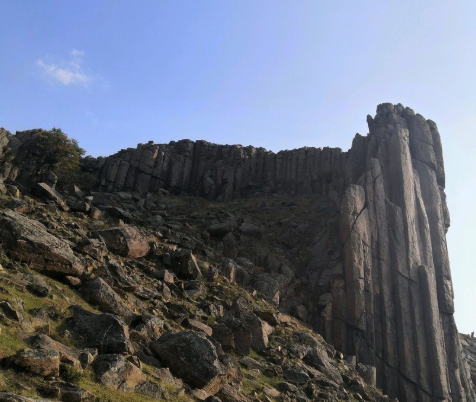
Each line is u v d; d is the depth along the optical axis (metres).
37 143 51.22
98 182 61.72
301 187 64.38
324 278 42.34
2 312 15.59
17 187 34.34
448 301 45.91
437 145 57.62
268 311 31.39
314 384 25.62
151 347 19.42
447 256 49.12
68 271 22.19
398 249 44.53
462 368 43.28
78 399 12.73
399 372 38.69
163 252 33.88
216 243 43.78
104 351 16.86
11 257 20.97
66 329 17.17
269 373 24.75
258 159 69.38
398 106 59.84
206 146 70.00
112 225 35.19
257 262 43.50
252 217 54.62
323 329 38.78
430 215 51.03
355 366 33.97
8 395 10.77
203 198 63.41
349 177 56.00
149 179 63.50
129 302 23.42
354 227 43.62
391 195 49.31
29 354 13.14
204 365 18.77
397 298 41.84
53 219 29.42
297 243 48.88
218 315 28.30
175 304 26.22
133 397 14.70
